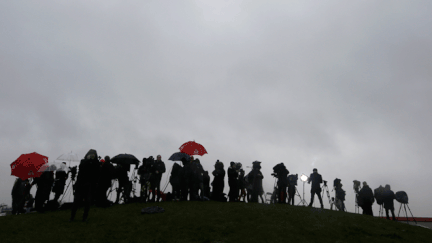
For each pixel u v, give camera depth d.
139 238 8.30
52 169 12.62
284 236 8.70
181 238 8.36
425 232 10.20
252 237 8.52
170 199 15.80
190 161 15.52
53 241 7.85
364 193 15.44
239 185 16.84
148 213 11.09
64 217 10.65
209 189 16.97
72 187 13.36
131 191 14.86
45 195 12.23
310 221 10.45
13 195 13.05
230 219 10.39
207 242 8.05
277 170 16.06
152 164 14.35
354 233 9.41
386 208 14.93
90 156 10.33
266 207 12.61
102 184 12.93
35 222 9.80
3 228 8.99
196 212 11.34
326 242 8.43
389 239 8.95
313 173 16.31
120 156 14.52
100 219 10.35
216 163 16.19
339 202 17.12
